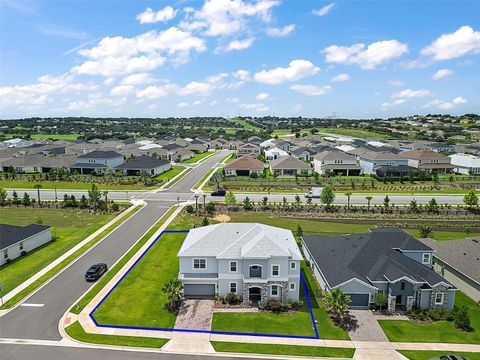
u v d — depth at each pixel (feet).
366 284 122.52
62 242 180.24
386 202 240.94
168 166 411.75
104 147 506.48
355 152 432.25
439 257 149.59
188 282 126.21
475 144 571.28
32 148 492.95
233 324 111.55
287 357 96.73
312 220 224.94
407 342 104.83
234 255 123.85
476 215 236.63
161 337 103.96
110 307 119.24
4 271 145.89
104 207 237.86
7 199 259.80
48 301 122.72
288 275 122.11
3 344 99.66
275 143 557.74
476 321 116.57
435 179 333.21
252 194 288.71
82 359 93.81
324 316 117.60
